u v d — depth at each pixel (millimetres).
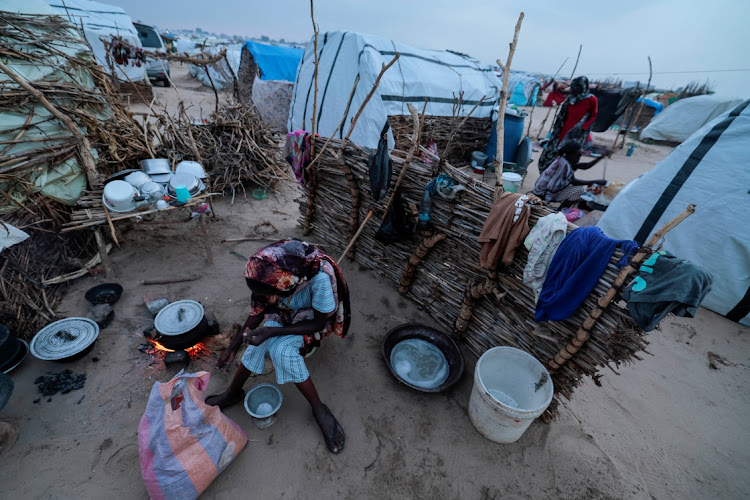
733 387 3395
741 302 4121
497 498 2344
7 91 3301
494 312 3154
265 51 11516
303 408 2740
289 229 5180
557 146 6816
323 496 2244
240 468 2320
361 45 6656
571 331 2588
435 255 3568
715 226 4195
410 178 3461
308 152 4348
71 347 2740
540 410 2316
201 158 5531
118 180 3629
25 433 2354
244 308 3617
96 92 4172
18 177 3232
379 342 3414
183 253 4348
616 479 2521
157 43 15039
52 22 4066
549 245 2441
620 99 9344
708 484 2551
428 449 2574
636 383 3320
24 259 3256
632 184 5035
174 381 2043
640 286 2037
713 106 12703
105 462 2264
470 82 8250
